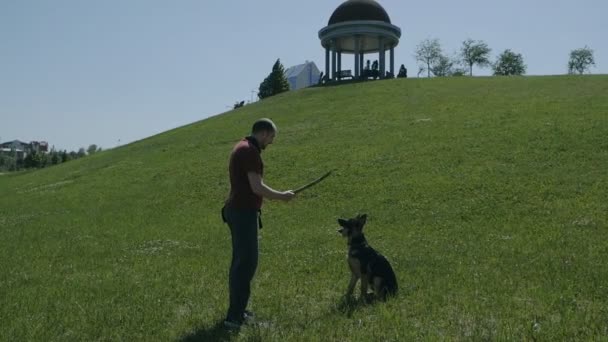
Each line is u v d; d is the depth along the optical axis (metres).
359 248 7.47
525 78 39.69
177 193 20.83
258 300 7.69
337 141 25.62
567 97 28.53
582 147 18.70
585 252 9.81
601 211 12.84
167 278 9.33
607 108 23.86
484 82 39.00
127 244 13.36
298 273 9.47
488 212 13.98
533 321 6.09
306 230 13.80
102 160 35.47
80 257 11.94
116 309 7.32
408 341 5.64
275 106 41.56
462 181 16.98
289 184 19.83
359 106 34.81
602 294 7.19
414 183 17.55
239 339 5.93
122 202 20.61
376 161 21.02
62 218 18.50
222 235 13.89
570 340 5.45
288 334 6.01
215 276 9.38
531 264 9.12
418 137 23.75
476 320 6.26
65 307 7.47
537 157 18.39
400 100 34.69
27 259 11.82
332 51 54.22
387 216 14.70
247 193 6.43
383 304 6.94
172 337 6.18
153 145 35.81
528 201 14.45
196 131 37.56
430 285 8.02
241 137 31.64
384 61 52.28
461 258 9.91
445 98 33.22
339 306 7.16
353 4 51.97
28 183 32.97
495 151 19.81
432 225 13.38
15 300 7.94
